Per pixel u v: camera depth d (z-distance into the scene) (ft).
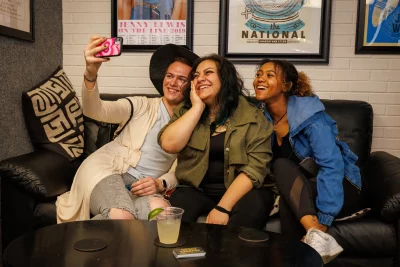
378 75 8.91
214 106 6.39
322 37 8.89
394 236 5.73
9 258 3.59
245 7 9.04
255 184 5.94
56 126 7.66
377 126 9.03
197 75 6.31
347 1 8.84
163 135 6.22
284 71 6.45
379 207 5.92
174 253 3.71
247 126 6.15
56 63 9.30
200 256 3.73
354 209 6.03
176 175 6.45
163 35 9.31
